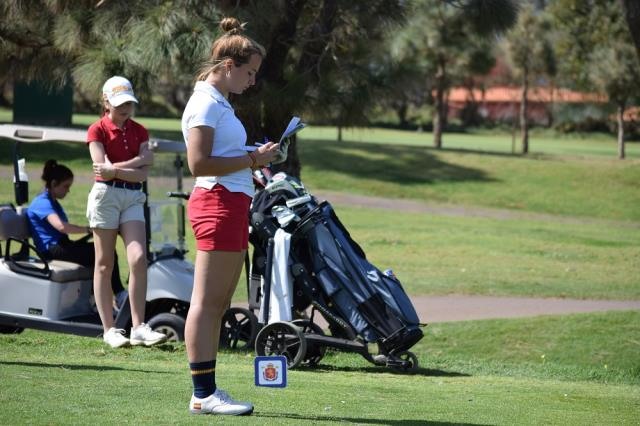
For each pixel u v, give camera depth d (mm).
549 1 85312
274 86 23188
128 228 16250
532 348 21922
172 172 18766
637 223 58625
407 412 10781
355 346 16844
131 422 8938
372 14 24984
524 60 86312
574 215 60719
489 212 58750
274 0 22250
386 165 70438
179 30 20609
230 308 18281
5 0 23484
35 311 17547
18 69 26812
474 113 151000
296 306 17531
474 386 15086
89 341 16969
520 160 74562
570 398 13742
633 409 12766
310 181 65312
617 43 77250
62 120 70188
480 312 25234
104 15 22094
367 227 45375
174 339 17375
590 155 88250
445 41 67500
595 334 22781
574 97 125375
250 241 17484
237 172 9469
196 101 9344
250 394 11477
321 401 11250
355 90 23969
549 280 31250
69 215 38719
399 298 16906
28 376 11641
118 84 16016
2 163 56469
